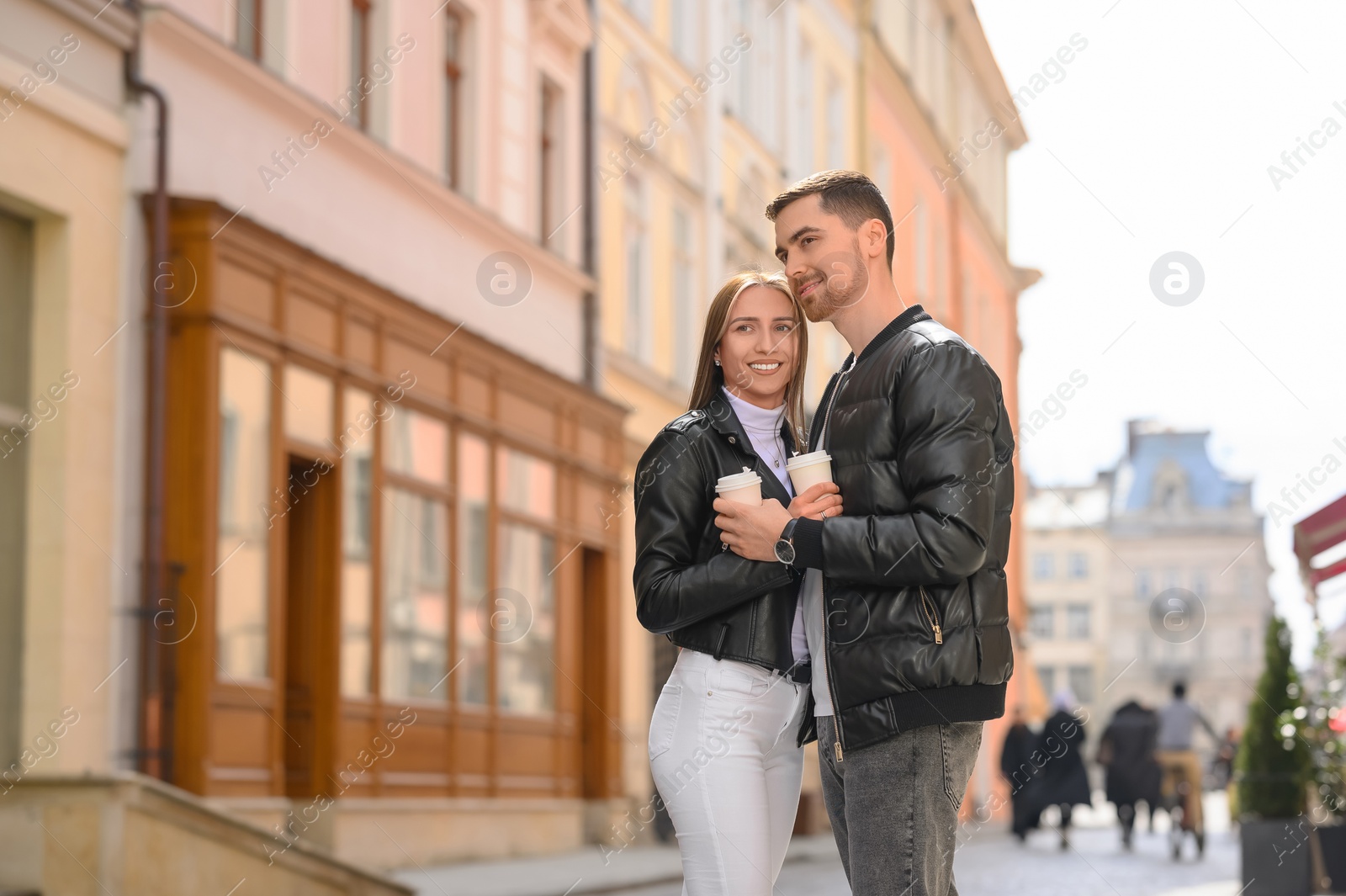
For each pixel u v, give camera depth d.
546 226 14.54
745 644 3.20
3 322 8.71
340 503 10.82
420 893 8.16
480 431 12.73
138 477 9.19
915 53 26.98
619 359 15.52
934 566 2.87
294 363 10.27
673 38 17.09
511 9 13.73
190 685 9.16
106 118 9.02
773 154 20.23
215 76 9.85
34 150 8.55
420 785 11.63
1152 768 12.55
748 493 3.13
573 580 14.24
